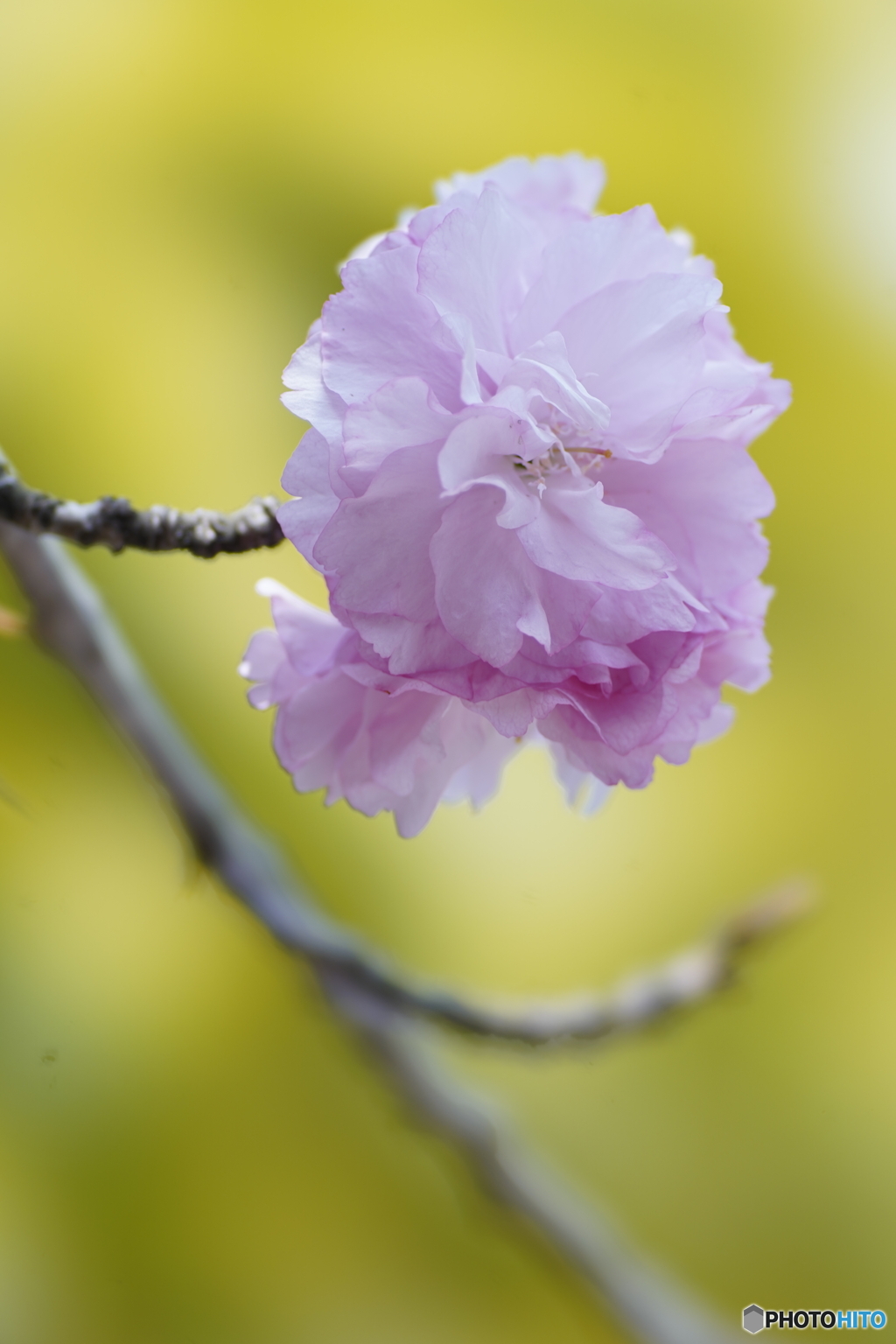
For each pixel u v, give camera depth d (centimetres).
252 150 71
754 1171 73
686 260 44
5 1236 65
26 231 69
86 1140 67
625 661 42
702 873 76
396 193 72
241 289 70
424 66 74
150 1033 69
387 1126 71
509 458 43
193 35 71
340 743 44
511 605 42
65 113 69
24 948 67
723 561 43
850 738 77
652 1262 67
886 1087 74
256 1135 70
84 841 69
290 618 44
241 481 70
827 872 76
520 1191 57
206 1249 68
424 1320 69
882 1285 70
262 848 51
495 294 42
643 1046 75
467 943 74
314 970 55
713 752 77
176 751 51
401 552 42
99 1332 65
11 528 49
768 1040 75
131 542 44
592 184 45
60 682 68
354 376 42
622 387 43
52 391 68
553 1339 70
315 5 72
